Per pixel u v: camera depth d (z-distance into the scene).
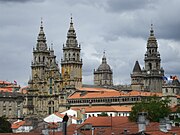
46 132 110.31
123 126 130.50
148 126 111.12
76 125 160.62
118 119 193.12
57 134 109.12
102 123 185.00
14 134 110.75
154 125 114.12
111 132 108.19
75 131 117.56
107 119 189.75
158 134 92.44
